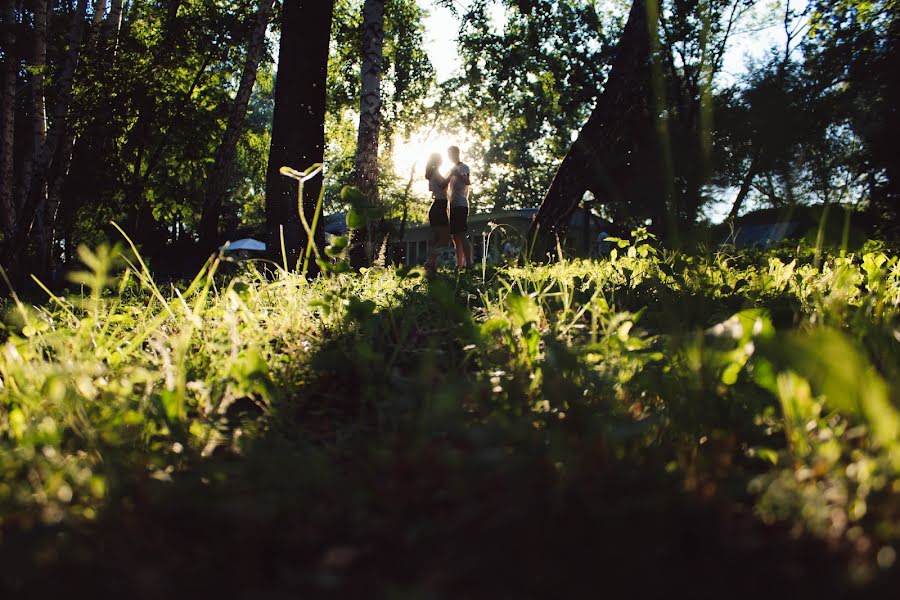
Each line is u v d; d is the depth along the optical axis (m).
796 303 3.20
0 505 1.45
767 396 2.01
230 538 1.26
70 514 1.43
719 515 1.26
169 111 19.89
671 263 4.68
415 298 3.81
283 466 1.57
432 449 1.49
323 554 1.23
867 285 3.58
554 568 1.11
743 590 1.04
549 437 1.71
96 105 18.03
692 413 1.77
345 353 2.50
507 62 25.84
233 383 2.25
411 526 1.29
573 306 3.80
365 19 12.50
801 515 1.23
